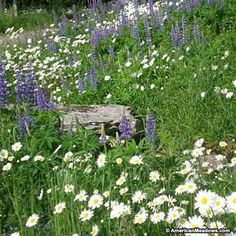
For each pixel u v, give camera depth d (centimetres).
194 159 287
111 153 294
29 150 319
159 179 263
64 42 730
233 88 421
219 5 590
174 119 420
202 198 195
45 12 1256
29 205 270
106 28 671
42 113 356
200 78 439
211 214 194
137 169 279
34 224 233
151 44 550
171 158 288
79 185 268
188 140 392
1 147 325
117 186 262
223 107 405
